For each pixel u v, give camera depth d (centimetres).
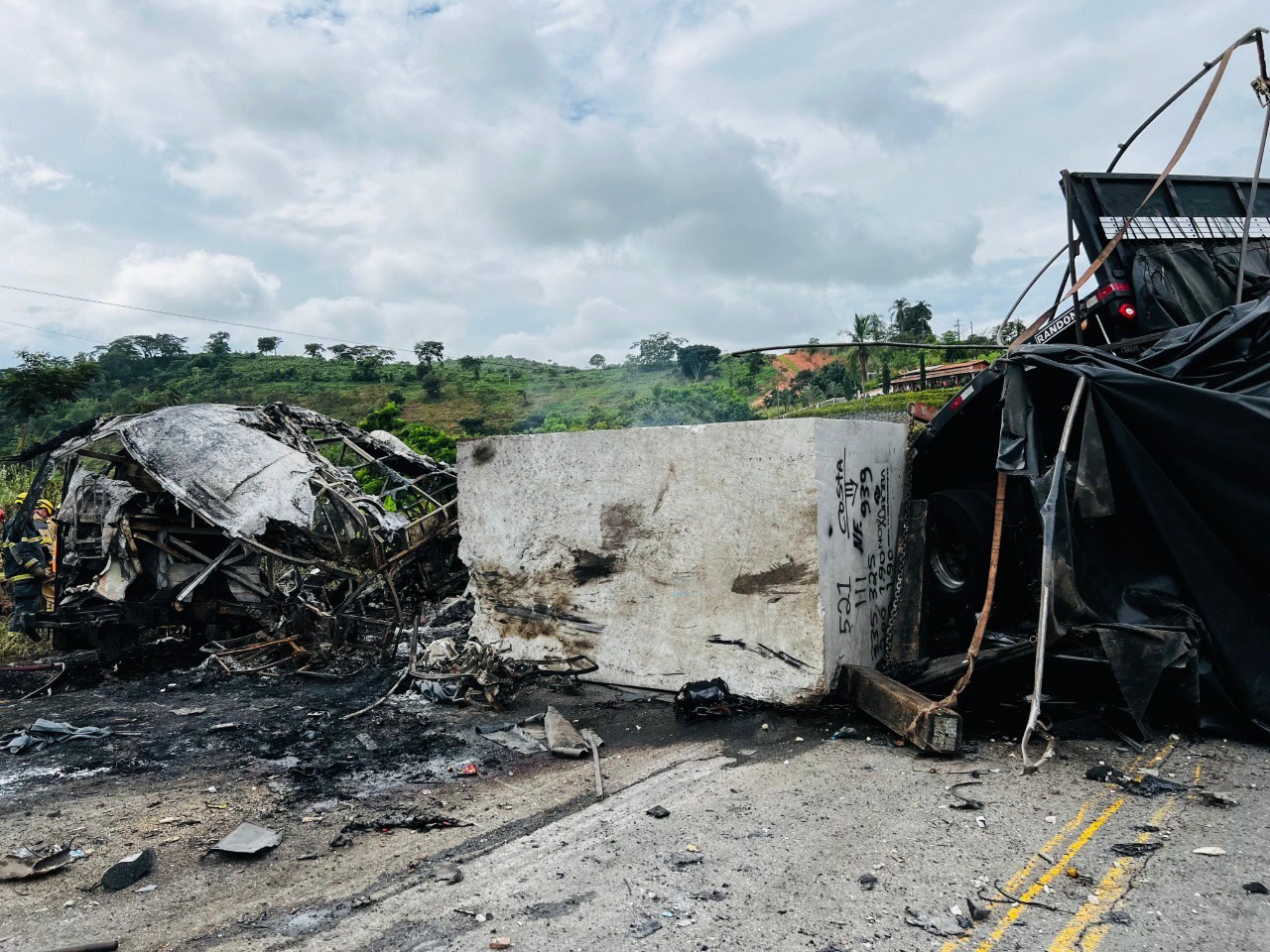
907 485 654
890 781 404
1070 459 482
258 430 771
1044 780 396
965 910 279
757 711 536
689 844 342
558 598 642
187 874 332
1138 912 273
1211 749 431
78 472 762
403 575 715
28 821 392
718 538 560
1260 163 543
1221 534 450
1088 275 578
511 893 304
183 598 727
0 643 840
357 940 274
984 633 518
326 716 568
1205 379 477
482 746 495
